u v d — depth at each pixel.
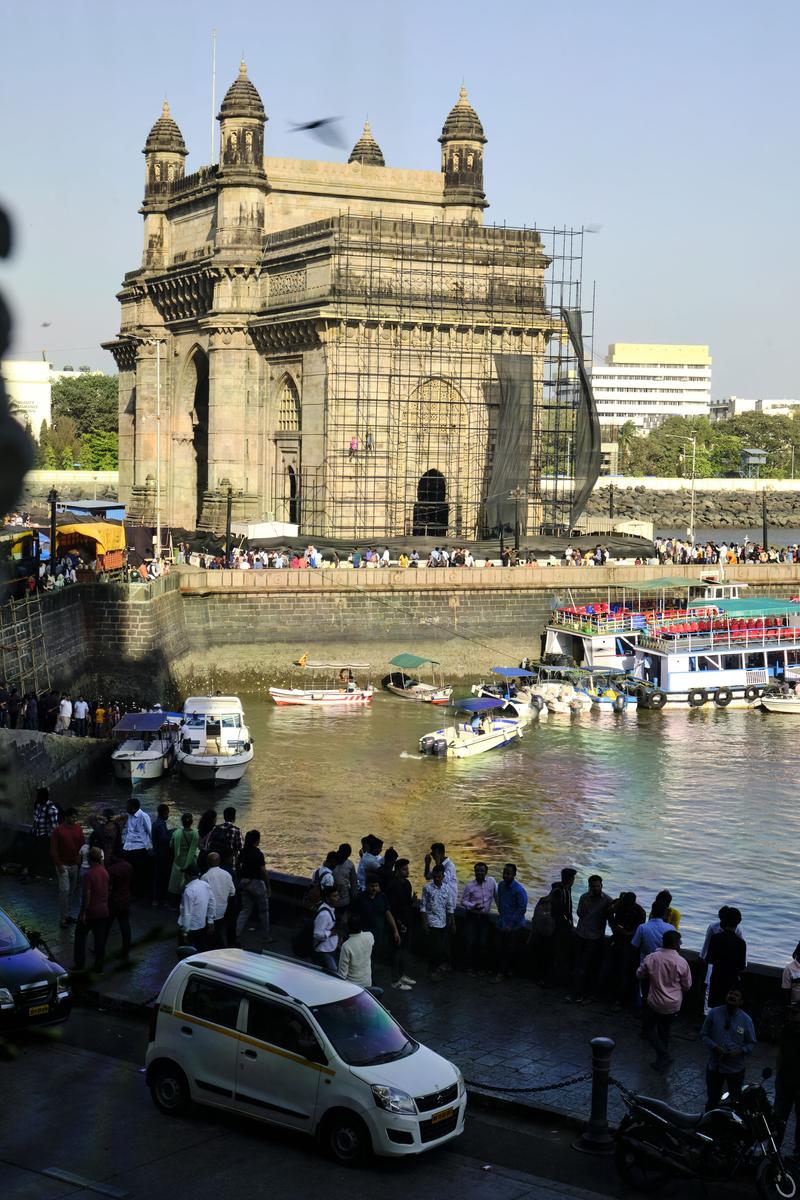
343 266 123.81
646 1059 27.56
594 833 70.81
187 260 145.88
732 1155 21.70
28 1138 22.81
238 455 136.25
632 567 120.81
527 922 32.66
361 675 111.44
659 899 29.73
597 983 30.81
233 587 108.00
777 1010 28.89
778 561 134.38
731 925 28.48
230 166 136.00
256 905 33.78
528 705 102.00
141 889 38.19
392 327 124.88
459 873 63.28
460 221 144.50
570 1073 26.66
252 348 136.12
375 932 32.16
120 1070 26.27
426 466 128.00
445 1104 22.91
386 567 114.38
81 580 94.12
